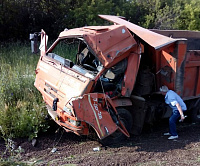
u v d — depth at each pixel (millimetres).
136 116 5938
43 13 13266
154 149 5438
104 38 5160
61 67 5602
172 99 5770
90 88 4910
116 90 5480
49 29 13570
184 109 5879
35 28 13227
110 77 5496
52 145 5500
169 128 6281
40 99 6750
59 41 6477
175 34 8219
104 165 4648
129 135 5742
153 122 6914
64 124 5102
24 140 5613
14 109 6176
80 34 5238
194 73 6512
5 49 11047
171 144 5734
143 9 15227
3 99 6383
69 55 7957
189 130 6707
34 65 8781
